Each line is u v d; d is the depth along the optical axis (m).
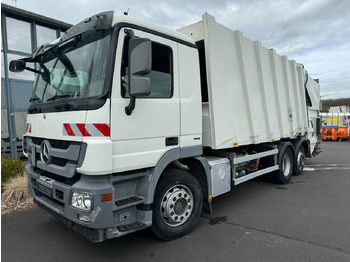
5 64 9.68
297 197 5.58
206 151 4.78
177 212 3.56
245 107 4.92
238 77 4.75
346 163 10.42
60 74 3.32
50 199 3.31
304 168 9.22
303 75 7.57
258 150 6.05
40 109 3.45
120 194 3.04
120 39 2.82
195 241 3.56
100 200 2.66
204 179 3.96
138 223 3.10
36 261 3.12
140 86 2.64
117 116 2.77
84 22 3.01
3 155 8.09
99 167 2.60
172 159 3.37
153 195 3.15
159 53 3.29
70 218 2.79
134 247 3.42
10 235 3.83
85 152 2.63
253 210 4.77
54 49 3.53
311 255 3.16
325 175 7.94
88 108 2.68
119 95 2.80
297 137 7.59
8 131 10.05
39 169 3.60
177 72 3.48
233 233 3.80
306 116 7.71
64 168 2.90
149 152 3.10
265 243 3.48
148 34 3.14
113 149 2.75
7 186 5.44
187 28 4.23
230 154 4.64
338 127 25.45
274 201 5.30
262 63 5.46
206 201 3.97
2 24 9.54
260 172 5.61
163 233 3.42
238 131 4.65
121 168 2.81
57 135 3.04
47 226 4.15
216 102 4.06
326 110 46.62
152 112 3.12
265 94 5.47
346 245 3.41
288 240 3.56
